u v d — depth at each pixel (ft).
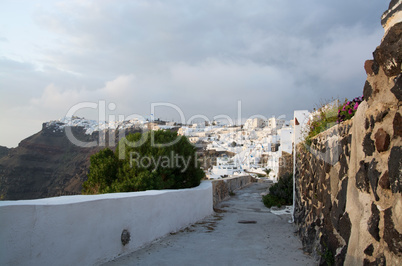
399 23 8.22
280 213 38.50
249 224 30.94
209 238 23.94
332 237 14.33
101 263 15.80
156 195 22.34
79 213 14.17
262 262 17.75
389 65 8.74
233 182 71.61
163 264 16.72
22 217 11.22
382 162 9.21
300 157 29.66
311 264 17.29
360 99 15.78
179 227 26.96
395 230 8.00
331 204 15.06
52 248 12.53
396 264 7.93
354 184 11.69
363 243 10.18
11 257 10.78
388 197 8.71
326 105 22.72
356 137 11.64
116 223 17.24
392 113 8.74
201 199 33.88
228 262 17.69
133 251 18.86
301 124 34.09
